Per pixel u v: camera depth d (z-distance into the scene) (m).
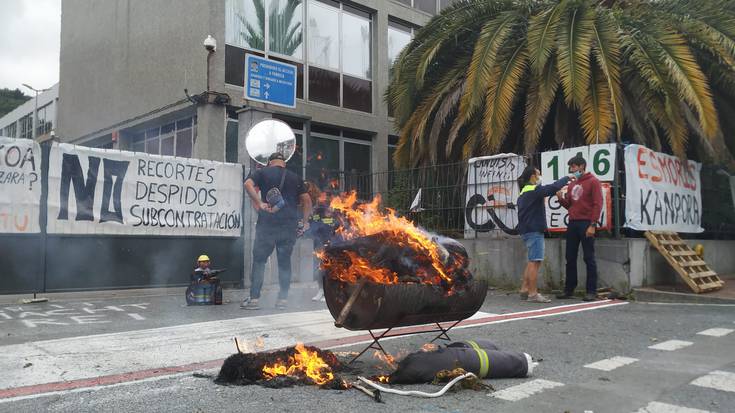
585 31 9.26
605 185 8.43
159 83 13.59
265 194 6.77
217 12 12.34
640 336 5.08
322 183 11.36
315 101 14.41
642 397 3.27
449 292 3.78
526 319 6.05
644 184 8.69
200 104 12.26
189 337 4.95
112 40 15.51
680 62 9.13
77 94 17.20
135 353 4.32
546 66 9.71
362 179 12.05
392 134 16.12
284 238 6.79
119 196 8.27
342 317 3.58
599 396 3.28
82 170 7.97
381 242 3.69
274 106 12.84
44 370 3.79
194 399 3.15
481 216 9.78
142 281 8.41
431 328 5.46
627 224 8.38
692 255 8.68
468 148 10.50
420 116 11.52
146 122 14.05
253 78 11.84
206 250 9.09
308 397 3.20
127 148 15.20
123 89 14.88
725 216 11.10
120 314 6.35
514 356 3.70
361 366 3.95
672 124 9.27
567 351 4.47
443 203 10.50
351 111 15.10
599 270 8.36
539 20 9.63
